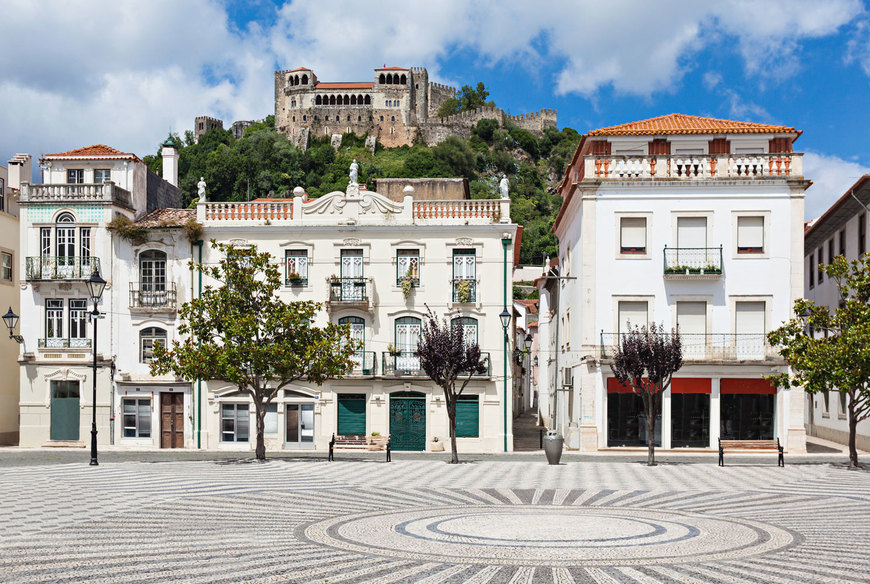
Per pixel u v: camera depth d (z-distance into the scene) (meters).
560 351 54.44
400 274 45.19
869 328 30.91
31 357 45.84
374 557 14.68
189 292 45.72
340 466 32.97
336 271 45.25
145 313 45.66
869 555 14.89
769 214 41.84
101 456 39.12
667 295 42.06
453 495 23.72
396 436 44.38
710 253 41.88
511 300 44.44
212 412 44.78
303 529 17.58
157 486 25.42
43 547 15.44
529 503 22.11
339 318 45.06
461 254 45.00
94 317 33.78
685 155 42.50
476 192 170.62
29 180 52.59
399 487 25.56
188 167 167.12
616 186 42.34
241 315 35.53
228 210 46.28
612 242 42.38
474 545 15.83
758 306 41.88
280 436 44.56
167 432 45.25
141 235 45.75
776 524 18.42
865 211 42.62
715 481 27.66
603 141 44.25
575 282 45.72
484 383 43.97
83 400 45.66
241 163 160.62
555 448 34.19
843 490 25.05
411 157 185.00
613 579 13.05
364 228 45.09
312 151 184.00
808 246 54.22
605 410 41.69
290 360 34.75
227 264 36.34
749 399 41.47
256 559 14.42
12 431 49.94
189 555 14.73
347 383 44.53
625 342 35.19
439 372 35.69
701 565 14.07
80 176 48.09
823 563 14.20
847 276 33.88
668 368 34.09
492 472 30.75
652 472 30.89
